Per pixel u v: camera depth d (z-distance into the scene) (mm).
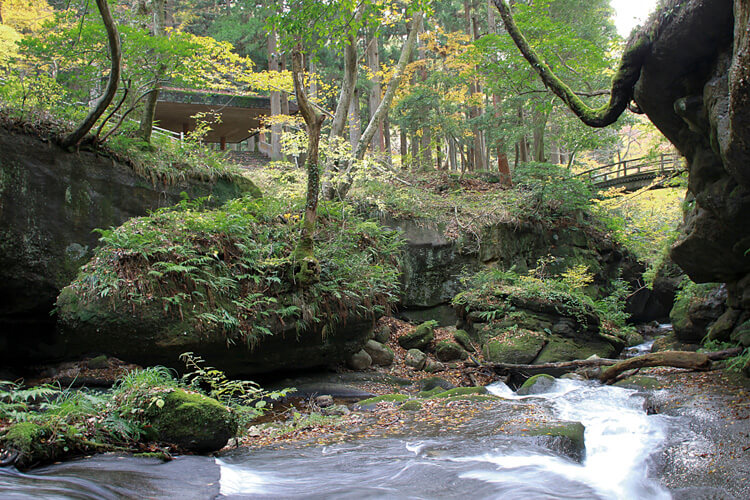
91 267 7527
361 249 11773
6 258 7945
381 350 11211
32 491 3541
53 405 5207
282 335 8914
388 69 21312
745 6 5004
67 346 7543
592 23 20406
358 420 7301
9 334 8336
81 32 9016
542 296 12531
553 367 10641
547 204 17656
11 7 16125
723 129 6043
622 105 7855
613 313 15680
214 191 11633
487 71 11641
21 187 8234
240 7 23375
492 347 11680
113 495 3709
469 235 14859
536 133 22312
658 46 6742
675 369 9102
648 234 18875
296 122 16641
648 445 5715
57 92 9867
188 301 7887
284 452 5641
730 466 4852
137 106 12055
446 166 28219
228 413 5453
